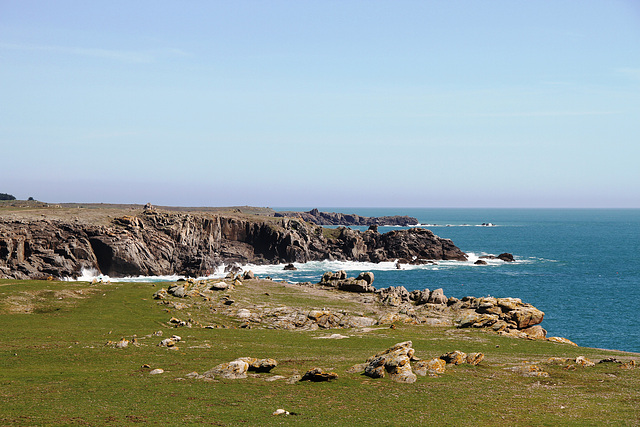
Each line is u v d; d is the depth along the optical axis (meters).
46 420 32.69
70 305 86.88
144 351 57.25
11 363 49.69
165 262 198.38
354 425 34.00
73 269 176.50
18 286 94.31
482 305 96.56
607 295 155.38
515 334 82.50
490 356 60.22
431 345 68.25
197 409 36.38
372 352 61.81
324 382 45.00
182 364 51.50
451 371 50.44
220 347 61.84
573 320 122.19
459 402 40.12
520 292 161.12
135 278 185.75
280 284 124.88
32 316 78.19
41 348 56.25
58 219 188.88
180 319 84.75
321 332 79.56
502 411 38.03
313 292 117.38
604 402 40.66
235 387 42.66
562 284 176.12
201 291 105.88
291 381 44.97
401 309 100.56
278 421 34.22
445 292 162.88
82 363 50.91
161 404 37.31
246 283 122.38
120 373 46.97
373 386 44.19
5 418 32.75
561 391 44.09
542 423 35.12
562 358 54.84
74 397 38.56
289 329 85.94
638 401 41.00
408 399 40.56
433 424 34.72
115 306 88.81
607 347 98.94
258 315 92.38
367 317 94.81
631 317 125.12
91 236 185.75
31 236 173.38
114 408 36.06
